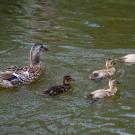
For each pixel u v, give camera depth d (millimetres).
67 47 20125
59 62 18516
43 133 13672
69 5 26609
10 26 22547
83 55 19328
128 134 13805
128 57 19062
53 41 20844
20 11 25047
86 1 27609
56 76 17438
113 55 19562
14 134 13555
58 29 22516
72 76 17375
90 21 24000
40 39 21000
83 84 16859
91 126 14156
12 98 15703
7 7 25703
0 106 15062
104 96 15984
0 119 14312
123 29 23062
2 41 20672
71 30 22406
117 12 25766
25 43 20547
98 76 17328
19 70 17219
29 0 27297
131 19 24641
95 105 15461
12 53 19469
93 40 21219
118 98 16062
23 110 14867
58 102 15500
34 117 14500
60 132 13766
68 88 16375
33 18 23953
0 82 16531
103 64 18531
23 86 16812
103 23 23750
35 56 17875
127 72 18188
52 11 25312
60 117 14570
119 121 14508
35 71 17453
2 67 18000
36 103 15367
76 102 15578
